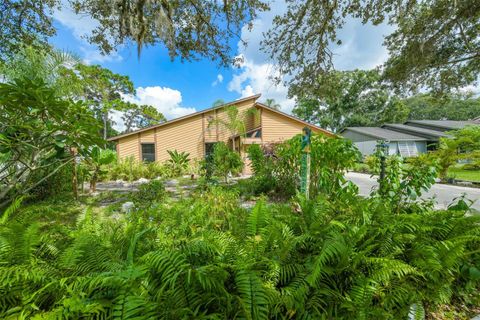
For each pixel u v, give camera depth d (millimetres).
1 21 5676
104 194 6883
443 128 21016
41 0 5684
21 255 1544
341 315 1476
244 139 13180
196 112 13789
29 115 3465
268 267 1588
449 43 7609
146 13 5371
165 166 12156
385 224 2146
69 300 1047
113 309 1089
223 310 1303
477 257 2076
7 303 1270
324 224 2162
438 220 2443
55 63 4492
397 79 8695
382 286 1681
